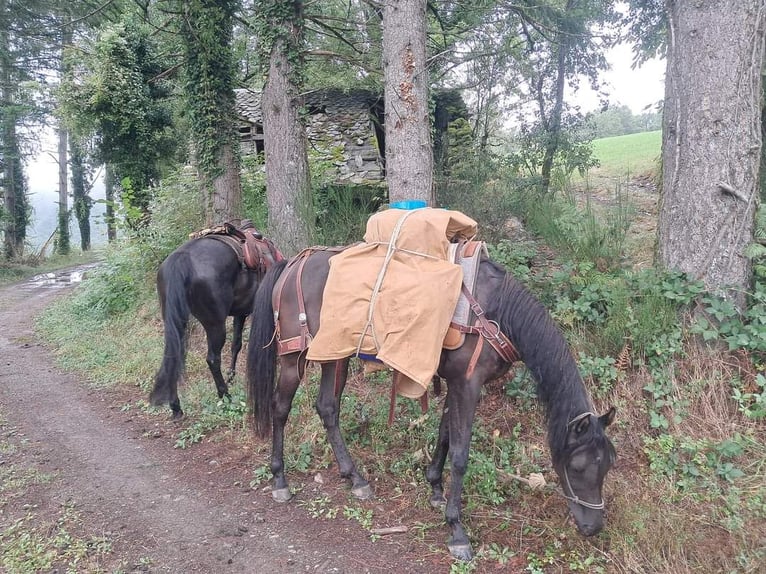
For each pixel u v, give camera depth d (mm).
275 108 6840
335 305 3076
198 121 8234
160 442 4469
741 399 3543
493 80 10242
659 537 2764
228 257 4996
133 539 3105
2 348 7992
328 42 10461
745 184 4012
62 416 5129
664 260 4379
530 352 2871
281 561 2895
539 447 3729
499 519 3158
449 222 3174
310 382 4895
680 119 4180
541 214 6105
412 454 3824
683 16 4129
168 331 4434
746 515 2895
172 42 9719
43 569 2807
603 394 3910
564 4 9102
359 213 7008
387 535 3094
